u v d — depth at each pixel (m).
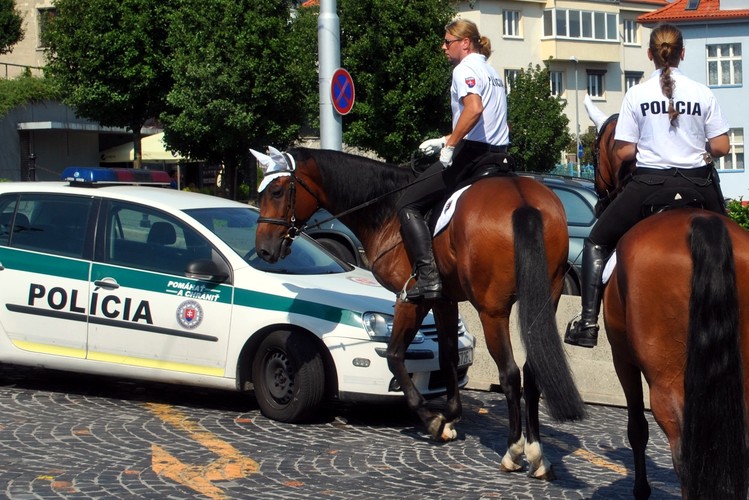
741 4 48.53
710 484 4.49
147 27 34.97
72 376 10.61
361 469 7.18
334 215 8.16
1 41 45.91
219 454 7.52
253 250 9.13
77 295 9.30
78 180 10.02
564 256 6.68
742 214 16.16
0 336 9.59
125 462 7.23
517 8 60.97
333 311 8.48
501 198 6.68
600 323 10.02
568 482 6.90
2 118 41.00
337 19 13.11
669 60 5.66
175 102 32.59
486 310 6.70
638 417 6.03
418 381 8.52
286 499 6.39
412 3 32.53
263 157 8.14
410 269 7.80
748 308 4.68
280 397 8.62
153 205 9.34
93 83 35.56
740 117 48.97
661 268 4.84
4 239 9.77
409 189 7.55
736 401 4.52
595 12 63.84
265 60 32.31
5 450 7.51
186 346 8.85
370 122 32.97
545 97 45.34
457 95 7.25
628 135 5.73
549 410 6.07
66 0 35.66
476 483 6.84
